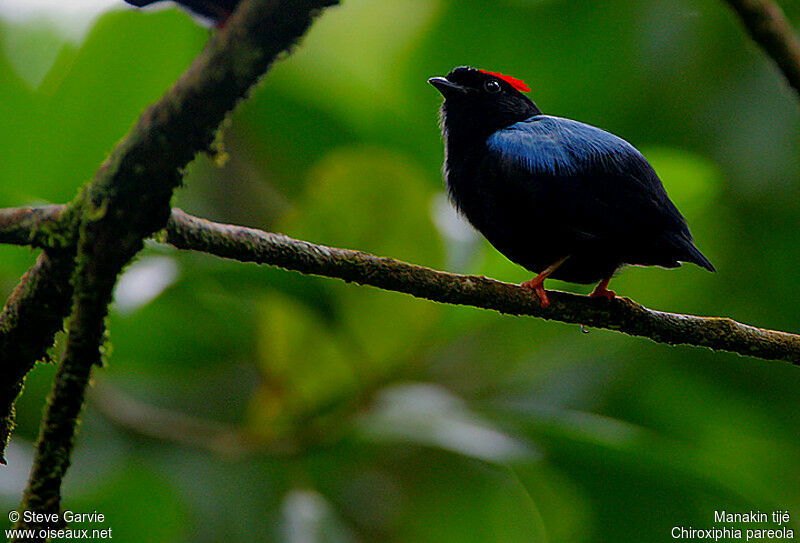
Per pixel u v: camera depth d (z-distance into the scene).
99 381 10.73
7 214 5.98
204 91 4.82
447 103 10.07
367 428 9.52
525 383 11.90
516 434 9.87
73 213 5.79
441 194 11.96
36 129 10.41
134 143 5.13
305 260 7.09
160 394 11.56
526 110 10.04
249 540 9.88
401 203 9.89
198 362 10.89
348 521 11.97
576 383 11.96
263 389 10.20
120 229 5.42
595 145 8.89
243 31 4.58
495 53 13.68
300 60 12.62
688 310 12.84
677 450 9.60
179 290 10.02
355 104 13.01
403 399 10.04
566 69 13.67
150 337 10.67
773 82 13.20
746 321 13.18
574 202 8.69
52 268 6.04
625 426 9.99
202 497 10.03
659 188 8.91
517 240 9.21
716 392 12.60
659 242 8.73
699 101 13.50
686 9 13.41
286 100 12.41
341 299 9.70
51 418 5.75
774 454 12.93
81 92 10.41
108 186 5.30
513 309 8.03
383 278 7.39
